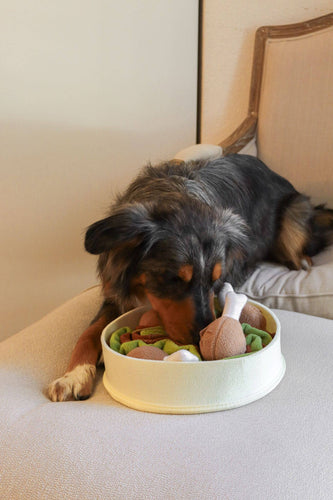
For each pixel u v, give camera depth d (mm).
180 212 1250
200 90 2125
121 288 1300
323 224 1705
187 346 1124
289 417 1027
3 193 1690
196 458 959
